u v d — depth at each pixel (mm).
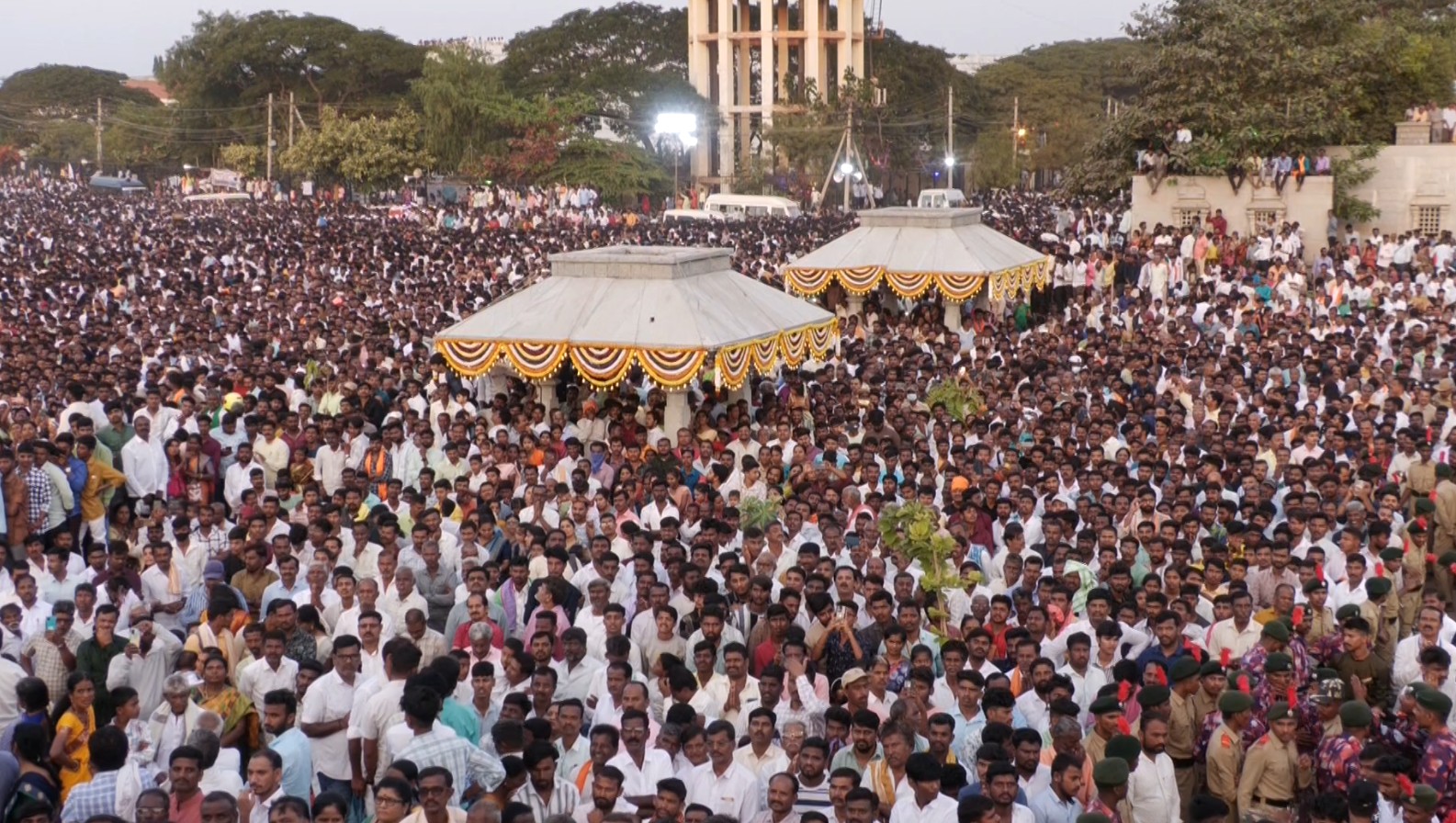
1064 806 9961
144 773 10312
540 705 11336
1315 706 11234
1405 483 18922
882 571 14031
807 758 10242
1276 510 17125
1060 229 52375
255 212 69812
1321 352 25719
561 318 22953
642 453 19859
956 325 34406
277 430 19812
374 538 16125
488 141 87812
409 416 20562
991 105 110375
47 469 16453
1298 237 43094
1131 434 20375
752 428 21578
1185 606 13562
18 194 87875
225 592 12883
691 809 9500
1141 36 49250
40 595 13992
